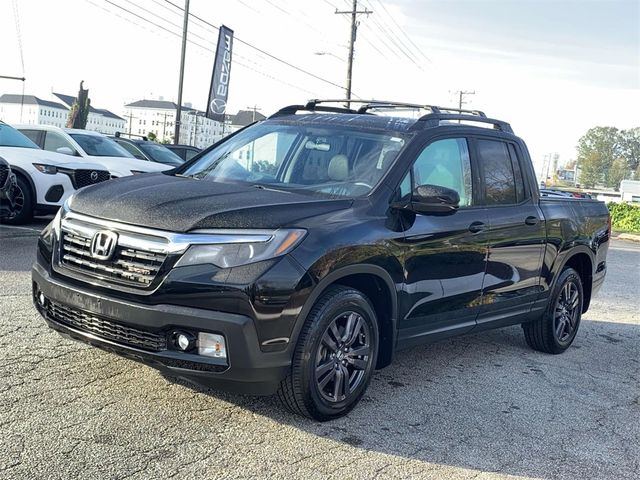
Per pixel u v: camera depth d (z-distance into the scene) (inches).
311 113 220.8
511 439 167.6
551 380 220.2
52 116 7273.6
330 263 154.3
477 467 150.1
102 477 127.6
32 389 164.2
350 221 164.2
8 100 7130.9
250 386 148.7
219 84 1068.5
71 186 432.1
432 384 203.8
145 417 155.6
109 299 147.6
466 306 202.2
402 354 233.6
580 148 6235.2
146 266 146.3
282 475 136.3
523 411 188.1
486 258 206.2
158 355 145.0
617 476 153.0
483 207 210.8
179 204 154.8
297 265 148.5
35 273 165.2
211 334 144.5
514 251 219.0
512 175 228.4
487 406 189.0
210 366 144.7
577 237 253.6
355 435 159.5
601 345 277.6
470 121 222.2
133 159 506.3
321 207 163.9
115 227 151.8
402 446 156.4
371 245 164.7
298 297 148.2
